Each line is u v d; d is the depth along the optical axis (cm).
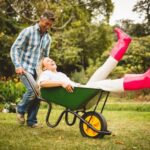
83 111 473
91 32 2458
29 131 499
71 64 2183
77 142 425
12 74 1562
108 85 443
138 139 459
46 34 559
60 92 468
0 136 448
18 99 990
